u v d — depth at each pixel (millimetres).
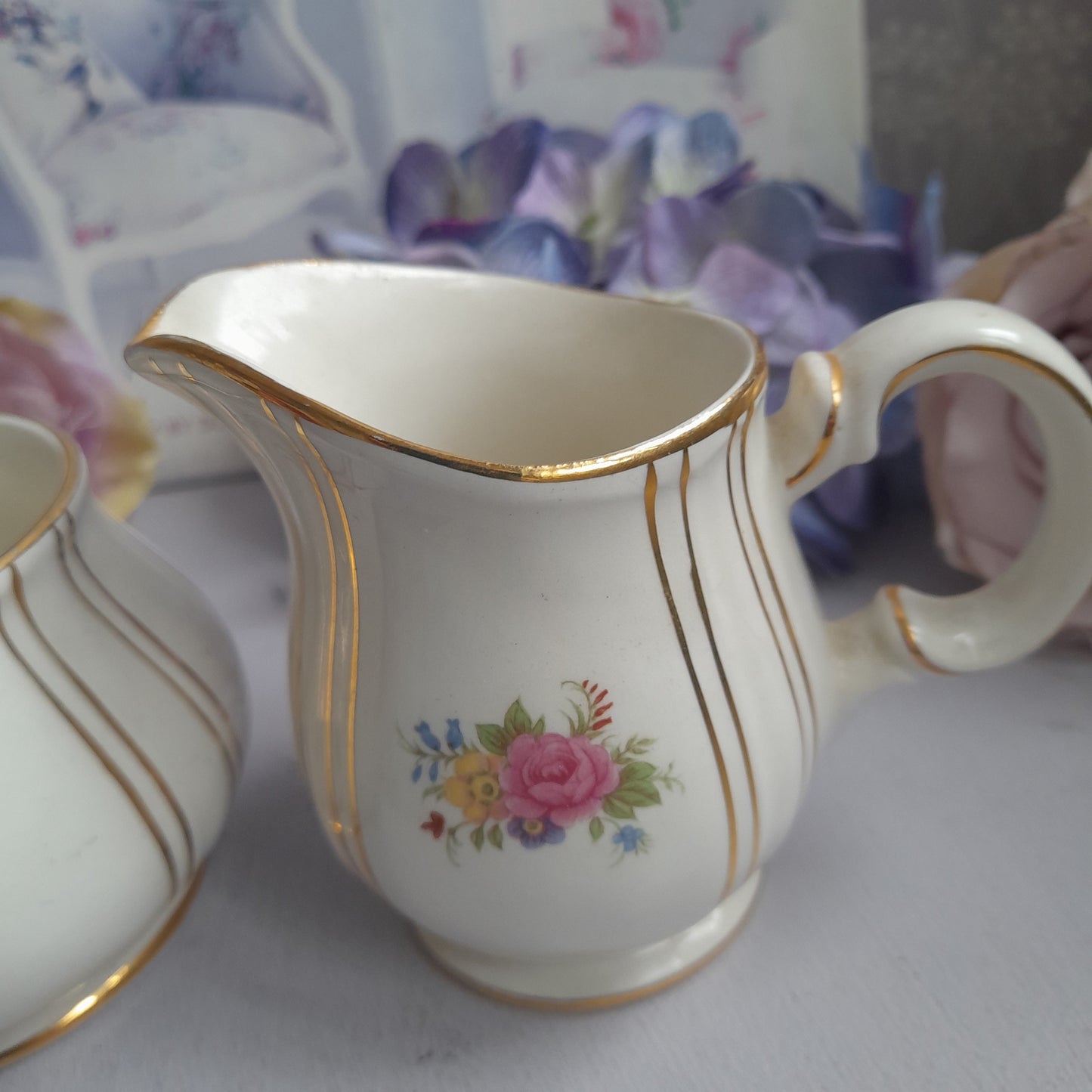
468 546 264
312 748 315
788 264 497
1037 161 583
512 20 531
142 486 584
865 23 546
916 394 513
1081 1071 301
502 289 366
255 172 540
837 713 345
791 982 340
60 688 306
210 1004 353
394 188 532
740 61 551
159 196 535
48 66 501
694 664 282
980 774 413
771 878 379
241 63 518
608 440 378
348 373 352
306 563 305
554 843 286
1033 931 347
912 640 336
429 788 289
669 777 285
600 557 266
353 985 356
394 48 527
